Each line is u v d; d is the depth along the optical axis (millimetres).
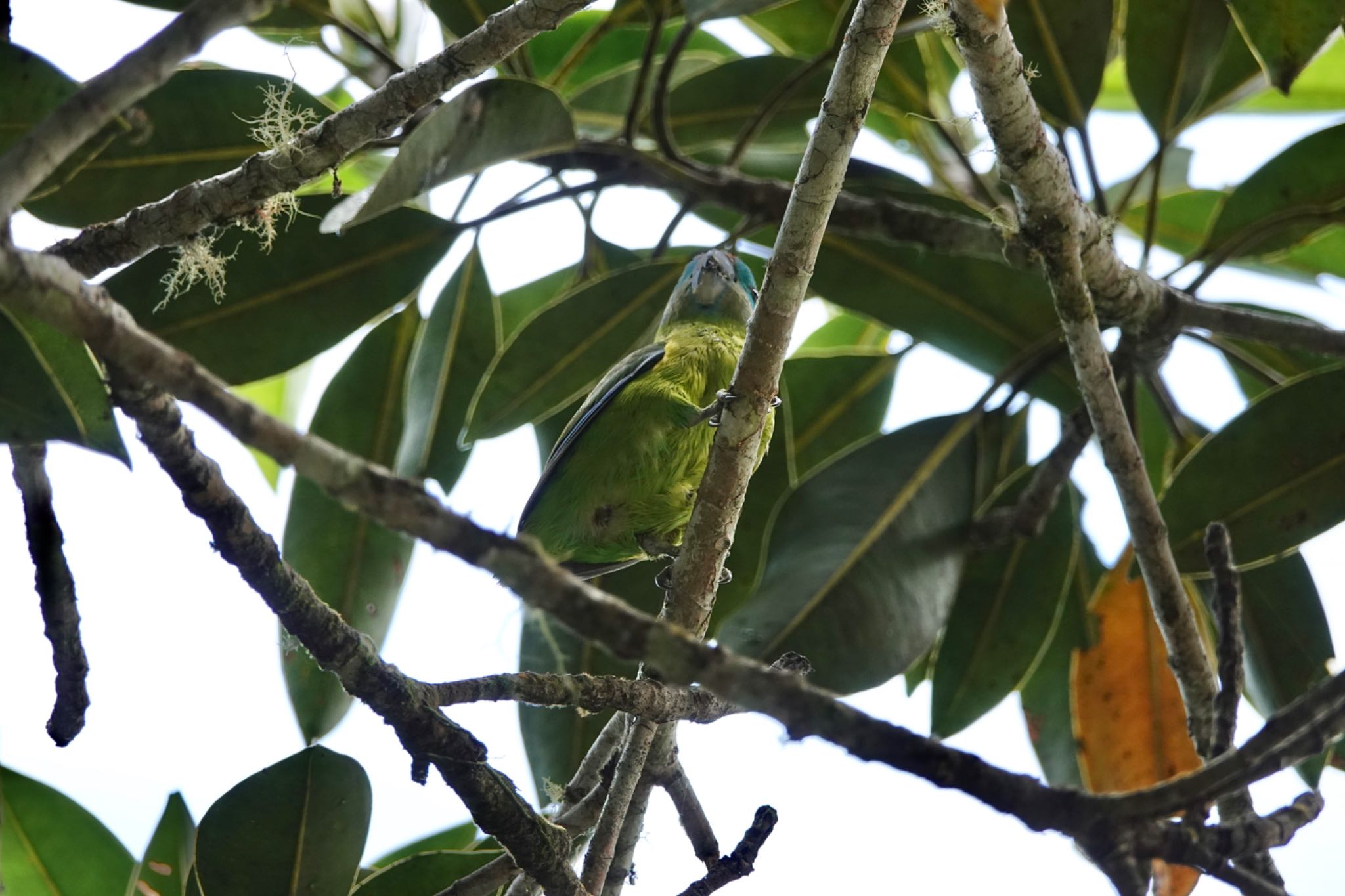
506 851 5188
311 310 6977
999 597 7566
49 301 2863
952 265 7340
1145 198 8766
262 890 5191
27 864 6020
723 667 3297
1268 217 7234
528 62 7242
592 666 7523
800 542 6883
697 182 7344
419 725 4254
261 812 5121
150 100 6523
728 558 7766
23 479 4438
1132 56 7258
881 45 4332
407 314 7688
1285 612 7227
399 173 5230
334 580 7590
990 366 7520
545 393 7125
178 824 5941
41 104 4555
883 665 6695
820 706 3322
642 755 4777
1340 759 7051
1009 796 3424
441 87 4980
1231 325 6934
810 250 4645
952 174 8508
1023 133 5301
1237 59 7324
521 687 4426
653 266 7156
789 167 8273
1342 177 7066
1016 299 7328
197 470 3719
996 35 4949
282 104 5797
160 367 2918
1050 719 8117
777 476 7840
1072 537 7590
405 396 7699
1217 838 3969
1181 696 6473
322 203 6871
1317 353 6840
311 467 3059
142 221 5145
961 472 7184
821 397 8102
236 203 5109
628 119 7219
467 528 3182
